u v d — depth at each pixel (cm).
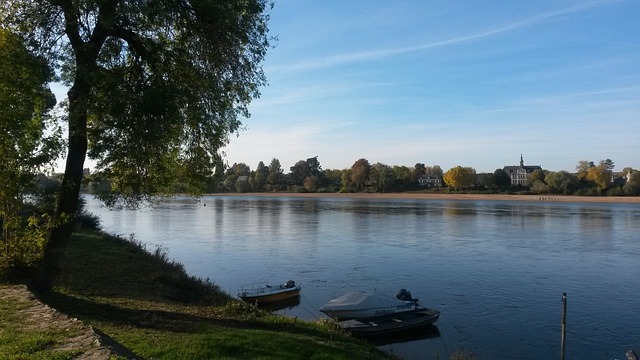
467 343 2019
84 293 1636
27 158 1316
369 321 2177
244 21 1424
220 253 4053
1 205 1392
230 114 1534
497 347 1977
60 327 912
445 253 4109
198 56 1473
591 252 4184
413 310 2280
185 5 1388
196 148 1538
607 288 2906
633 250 4291
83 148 1401
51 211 1439
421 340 2052
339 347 1322
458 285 2973
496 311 2452
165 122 1301
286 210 9475
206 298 1988
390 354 1587
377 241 4841
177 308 1588
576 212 8962
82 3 1251
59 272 1443
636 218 7531
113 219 7312
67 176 1380
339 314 2197
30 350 764
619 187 14150
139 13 1286
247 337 1199
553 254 4072
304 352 1172
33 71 1269
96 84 1256
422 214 8381
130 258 2498
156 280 2083
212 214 8369
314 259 3806
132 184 1469
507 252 4166
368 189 17300
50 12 1310
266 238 5034
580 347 1983
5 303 1114
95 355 735
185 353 1005
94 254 2481
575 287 2931
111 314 1320
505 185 16525
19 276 1389
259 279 3105
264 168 19688
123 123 1252
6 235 1421
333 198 16025
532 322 2283
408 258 3866
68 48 1346
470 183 16400
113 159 1326
